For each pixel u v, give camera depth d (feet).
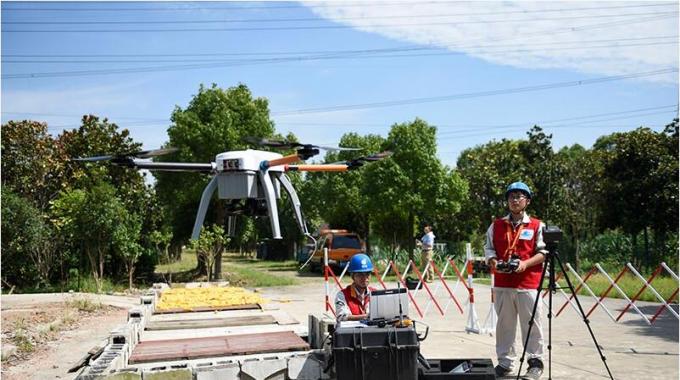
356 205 102.99
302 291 60.90
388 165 81.61
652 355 25.89
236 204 23.57
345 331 18.15
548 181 93.15
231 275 78.43
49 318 40.57
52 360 27.73
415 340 18.01
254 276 76.18
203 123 71.15
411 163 81.66
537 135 97.55
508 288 22.02
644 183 73.56
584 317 21.25
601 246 86.53
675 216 72.69
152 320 34.37
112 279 70.23
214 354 23.29
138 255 65.36
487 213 97.71
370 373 17.84
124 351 21.66
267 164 22.24
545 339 30.14
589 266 80.18
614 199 76.74
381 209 82.12
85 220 61.62
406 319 19.43
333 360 19.70
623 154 75.61
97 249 63.36
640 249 80.18
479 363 19.71
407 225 90.99
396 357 17.84
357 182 102.99
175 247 94.63
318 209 114.11
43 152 78.54
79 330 36.37
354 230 110.93
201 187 69.82
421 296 52.90
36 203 78.02
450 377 18.52
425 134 82.12
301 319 38.73
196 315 37.01
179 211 74.08
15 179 77.05
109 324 38.83
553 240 20.74
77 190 65.21
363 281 21.52
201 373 19.52
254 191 22.54
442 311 41.01
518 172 94.22
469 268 34.06
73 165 80.74
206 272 74.59
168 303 40.45
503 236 22.38
